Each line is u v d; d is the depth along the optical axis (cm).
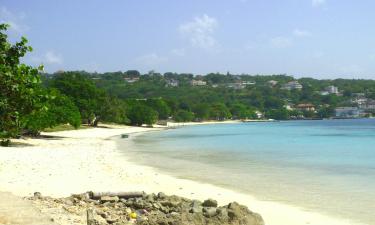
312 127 16012
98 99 12125
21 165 3203
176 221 1277
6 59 1198
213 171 3281
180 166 3628
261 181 2761
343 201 2088
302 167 3572
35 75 1208
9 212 1313
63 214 1429
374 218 1734
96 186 2389
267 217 1756
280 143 7075
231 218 1305
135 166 3566
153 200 1755
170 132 11806
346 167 3612
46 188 2245
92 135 8794
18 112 1205
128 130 12088
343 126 16812
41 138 6850
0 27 1199
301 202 2062
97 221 1318
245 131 12612
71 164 3456
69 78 11788
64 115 7094
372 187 2520
